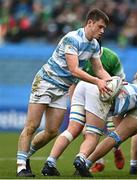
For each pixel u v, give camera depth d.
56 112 25.70
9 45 55.84
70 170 28.97
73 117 25.34
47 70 25.31
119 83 24.64
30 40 63.38
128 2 67.62
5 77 54.75
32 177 24.31
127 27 63.75
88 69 26.94
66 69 25.22
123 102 24.75
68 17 63.66
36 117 25.30
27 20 64.88
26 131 25.27
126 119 25.06
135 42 62.28
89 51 25.16
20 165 25.00
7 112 53.81
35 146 26.28
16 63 55.22
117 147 25.55
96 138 24.83
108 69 27.95
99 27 24.80
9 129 53.94
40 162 32.47
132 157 27.09
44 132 26.11
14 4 68.12
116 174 26.73
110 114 26.28
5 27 64.38
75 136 25.34
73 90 27.78
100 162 28.08
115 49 56.16
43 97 25.27
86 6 65.81
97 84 24.27
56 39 61.47
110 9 64.75
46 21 64.88
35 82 25.44
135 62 55.41
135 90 24.97
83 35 24.92
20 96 54.09
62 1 67.44
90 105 24.86
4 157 35.31
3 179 23.42
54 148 25.08
